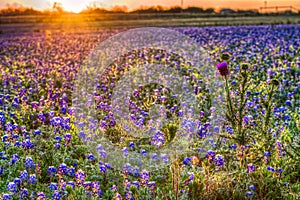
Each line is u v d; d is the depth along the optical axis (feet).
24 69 55.57
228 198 18.43
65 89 39.96
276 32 94.27
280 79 41.52
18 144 23.02
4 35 127.54
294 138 24.36
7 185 18.90
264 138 21.47
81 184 19.16
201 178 19.39
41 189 19.19
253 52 59.47
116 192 19.29
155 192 19.13
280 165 21.21
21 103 35.27
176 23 152.56
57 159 22.41
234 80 38.32
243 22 150.20
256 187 19.34
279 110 28.60
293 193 19.15
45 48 83.61
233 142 23.08
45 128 27.71
